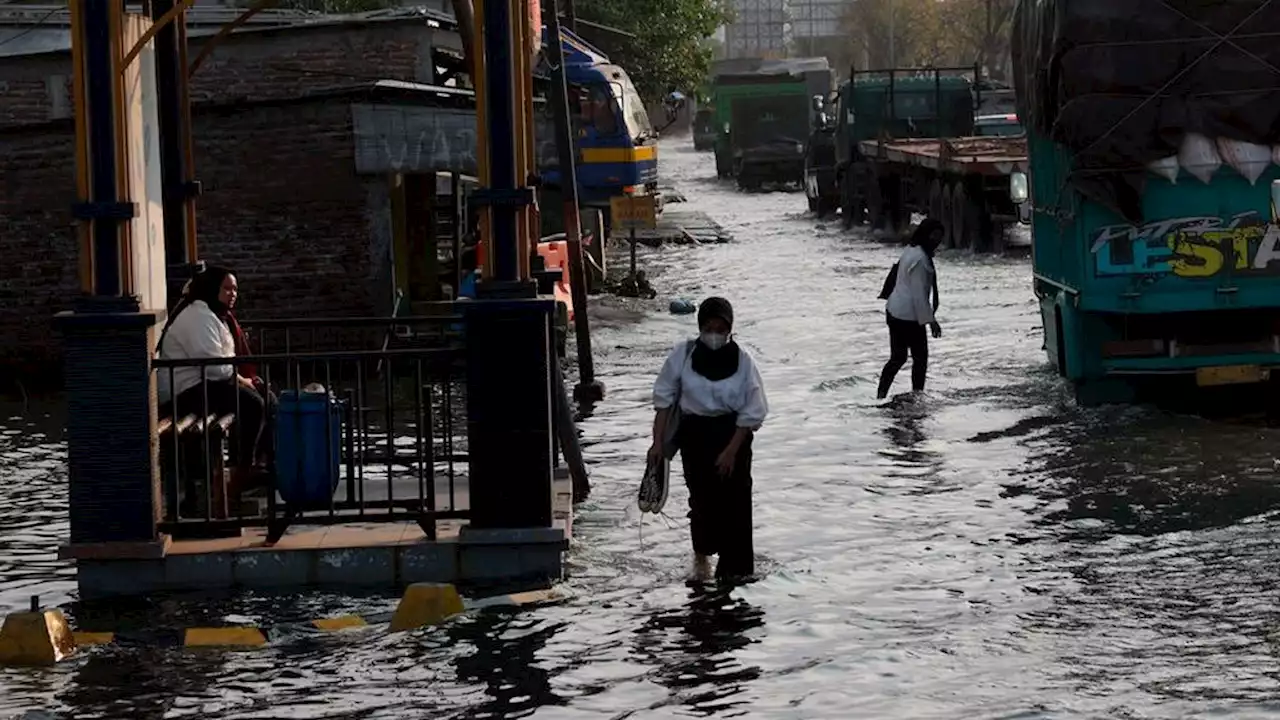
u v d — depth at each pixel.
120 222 11.38
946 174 39.72
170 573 11.70
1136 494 13.83
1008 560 12.01
